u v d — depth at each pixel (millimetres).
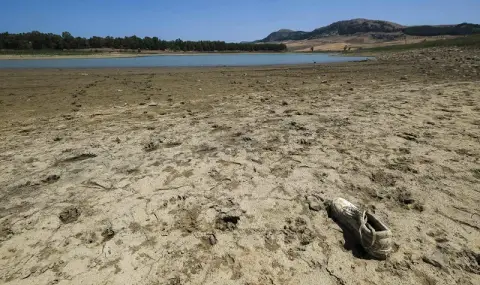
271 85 14266
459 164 5004
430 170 4832
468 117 7516
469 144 5789
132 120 8031
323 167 5039
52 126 7535
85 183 4660
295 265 3049
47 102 10375
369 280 2855
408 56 36969
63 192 4422
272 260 3117
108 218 3822
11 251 3297
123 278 2926
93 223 3729
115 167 5172
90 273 2992
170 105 9875
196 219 3789
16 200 4234
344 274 2926
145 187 4523
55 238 3484
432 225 3568
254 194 4289
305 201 4102
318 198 4156
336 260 3100
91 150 5914
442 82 13430
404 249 3215
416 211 3840
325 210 3893
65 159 5523
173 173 4934
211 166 5160
